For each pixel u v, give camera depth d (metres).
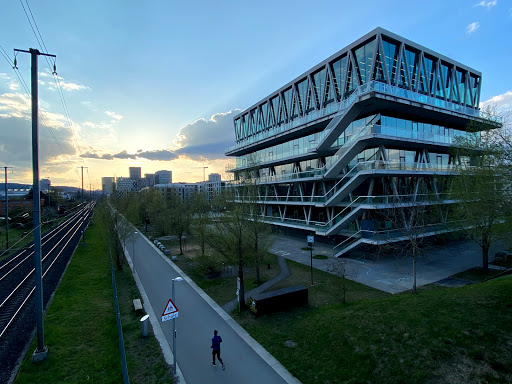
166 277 22.16
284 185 43.56
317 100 36.62
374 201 24.08
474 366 8.14
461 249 28.89
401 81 29.77
